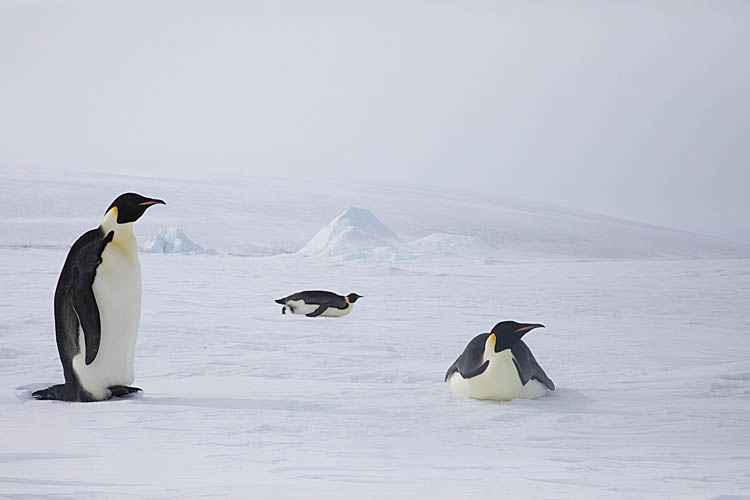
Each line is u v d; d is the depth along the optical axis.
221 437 9.85
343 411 11.88
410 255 96.56
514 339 12.78
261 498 6.06
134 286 12.89
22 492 6.21
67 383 12.89
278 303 31.88
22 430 10.20
